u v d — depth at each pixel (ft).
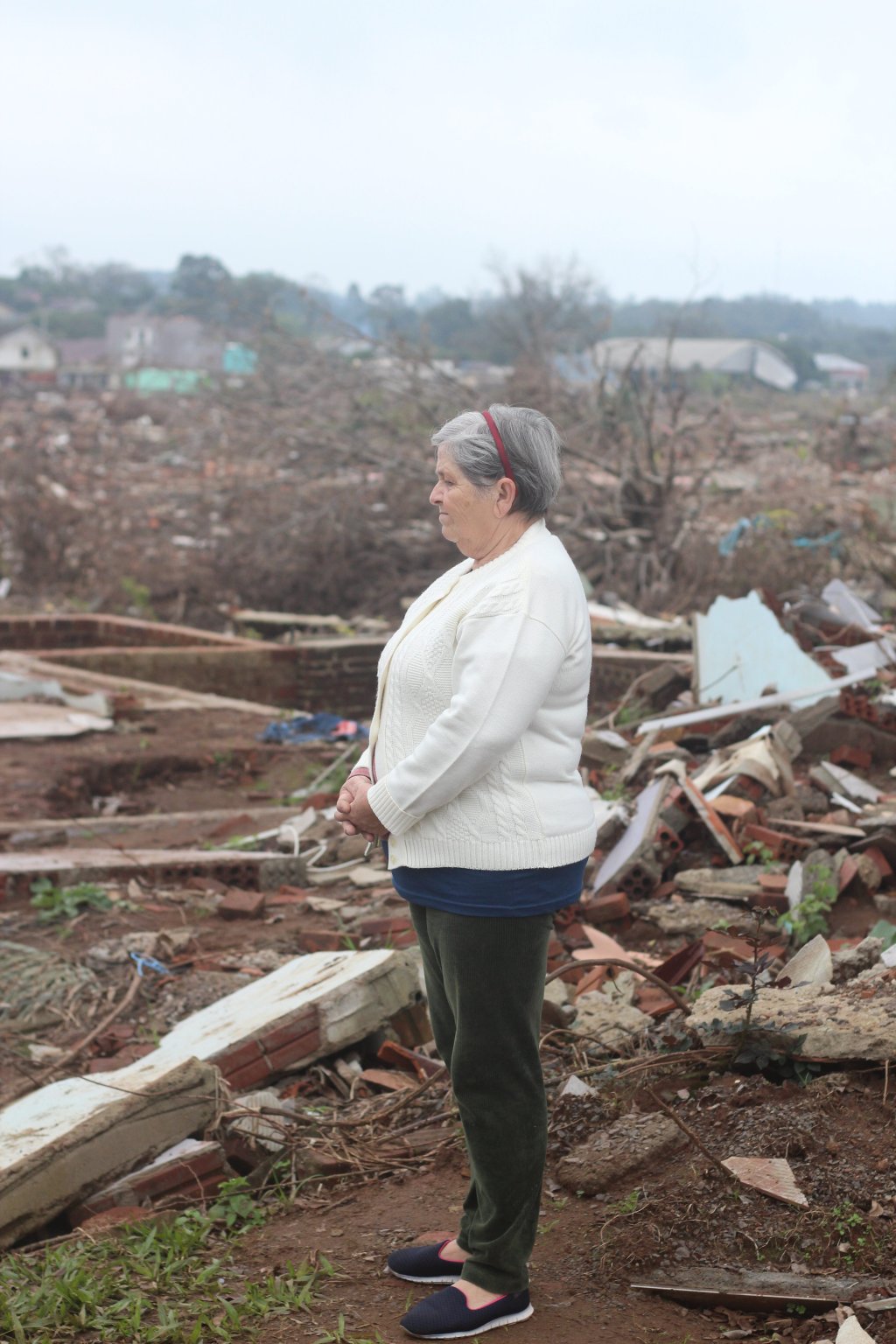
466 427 9.27
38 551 70.79
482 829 8.94
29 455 73.97
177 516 83.41
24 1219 12.16
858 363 343.05
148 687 42.16
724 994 13.43
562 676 9.09
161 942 20.53
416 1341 9.43
